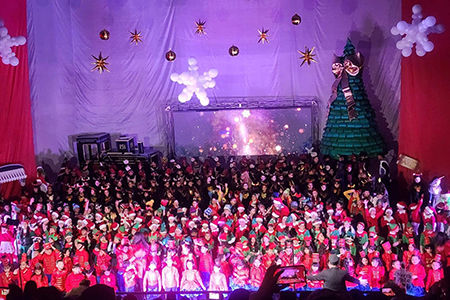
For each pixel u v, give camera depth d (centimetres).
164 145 2283
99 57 2225
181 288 1427
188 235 1572
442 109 1731
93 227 1612
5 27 1936
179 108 2242
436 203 1656
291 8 2134
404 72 1975
